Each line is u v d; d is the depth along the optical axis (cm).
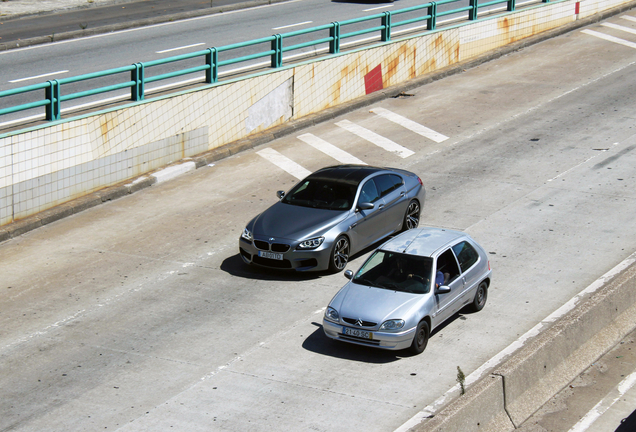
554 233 1510
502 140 2111
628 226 1528
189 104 1984
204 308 1252
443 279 1135
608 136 2084
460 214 1630
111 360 1088
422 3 3556
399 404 953
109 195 1788
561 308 1211
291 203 1459
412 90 2633
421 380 1012
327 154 2061
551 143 2061
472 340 1121
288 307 1248
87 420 936
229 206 1727
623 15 3556
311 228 1361
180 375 1041
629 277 1198
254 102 2162
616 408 948
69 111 1836
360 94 2503
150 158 1916
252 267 1421
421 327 1076
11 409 966
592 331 1093
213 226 1616
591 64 2827
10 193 1612
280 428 906
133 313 1238
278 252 1340
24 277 1392
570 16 3356
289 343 1128
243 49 2698
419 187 1580
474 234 1521
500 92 2562
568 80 2656
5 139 1586
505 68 2852
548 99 2459
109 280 1368
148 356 1096
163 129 1931
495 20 2998
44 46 2792
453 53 2845
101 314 1236
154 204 1758
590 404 959
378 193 1480
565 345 1031
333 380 1019
